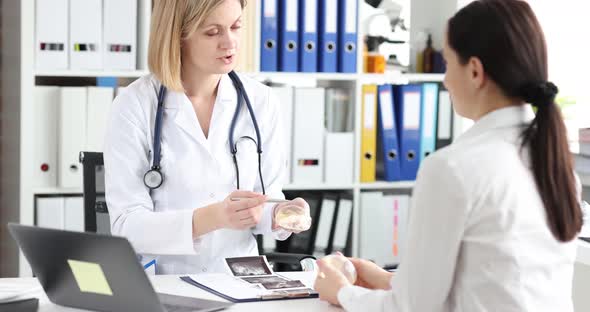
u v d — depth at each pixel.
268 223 2.04
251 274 1.88
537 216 1.33
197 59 2.01
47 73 2.95
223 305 1.59
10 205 3.12
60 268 1.52
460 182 1.29
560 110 1.34
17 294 1.62
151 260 2.00
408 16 3.55
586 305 2.45
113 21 3.02
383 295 1.43
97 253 1.43
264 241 3.28
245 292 1.71
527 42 1.32
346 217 3.36
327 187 3.34
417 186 1.34
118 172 1.99
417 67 3.56
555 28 3.51
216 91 2.15
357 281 1.71
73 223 3.04
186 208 2.05
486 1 1.35
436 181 1.30
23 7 2.90
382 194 3.50
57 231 1.44
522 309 1.31
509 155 1.33
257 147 2.14
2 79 3.19
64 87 2.98
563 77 3.51
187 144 2.06
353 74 3.32
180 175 2.04
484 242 1.30
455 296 1.35
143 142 2.04
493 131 1.36
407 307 1.34
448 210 1.29
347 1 3.29
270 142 2.20
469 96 1.39
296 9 3.22
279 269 3.20
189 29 1.98
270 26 3.20
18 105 2.98
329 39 3.28
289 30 3.22
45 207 2.99
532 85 1.33
